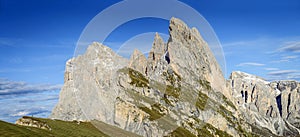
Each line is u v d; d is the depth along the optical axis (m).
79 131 143.00
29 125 149.12
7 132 114.50
